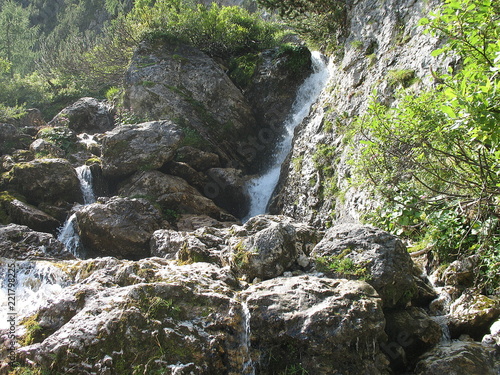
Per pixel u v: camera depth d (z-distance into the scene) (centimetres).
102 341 470
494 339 532
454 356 509
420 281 648
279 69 1720
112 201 1095
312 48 1928
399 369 536
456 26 511
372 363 484
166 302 499
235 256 613
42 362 468
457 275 637
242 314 506
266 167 1616
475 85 477
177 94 1570
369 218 751
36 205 1178
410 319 562
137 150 1269
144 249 1045
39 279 705
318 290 523
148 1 2116
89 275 643
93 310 503
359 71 1180
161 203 1195
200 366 461
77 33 3728
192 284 530
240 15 2080
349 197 979
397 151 616
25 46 2931
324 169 1126
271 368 491
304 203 1161
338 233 635
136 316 484
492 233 616
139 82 1581
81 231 1073
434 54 528
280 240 603
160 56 1669
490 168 551
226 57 1938
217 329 492
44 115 1992
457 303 603
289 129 1641
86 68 2230
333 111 1210
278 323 496
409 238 789
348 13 1413
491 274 605
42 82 2270
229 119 1608
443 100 594
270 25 2170
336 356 480
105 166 1266
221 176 1367
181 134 1316
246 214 1384
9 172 1215
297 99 1706
